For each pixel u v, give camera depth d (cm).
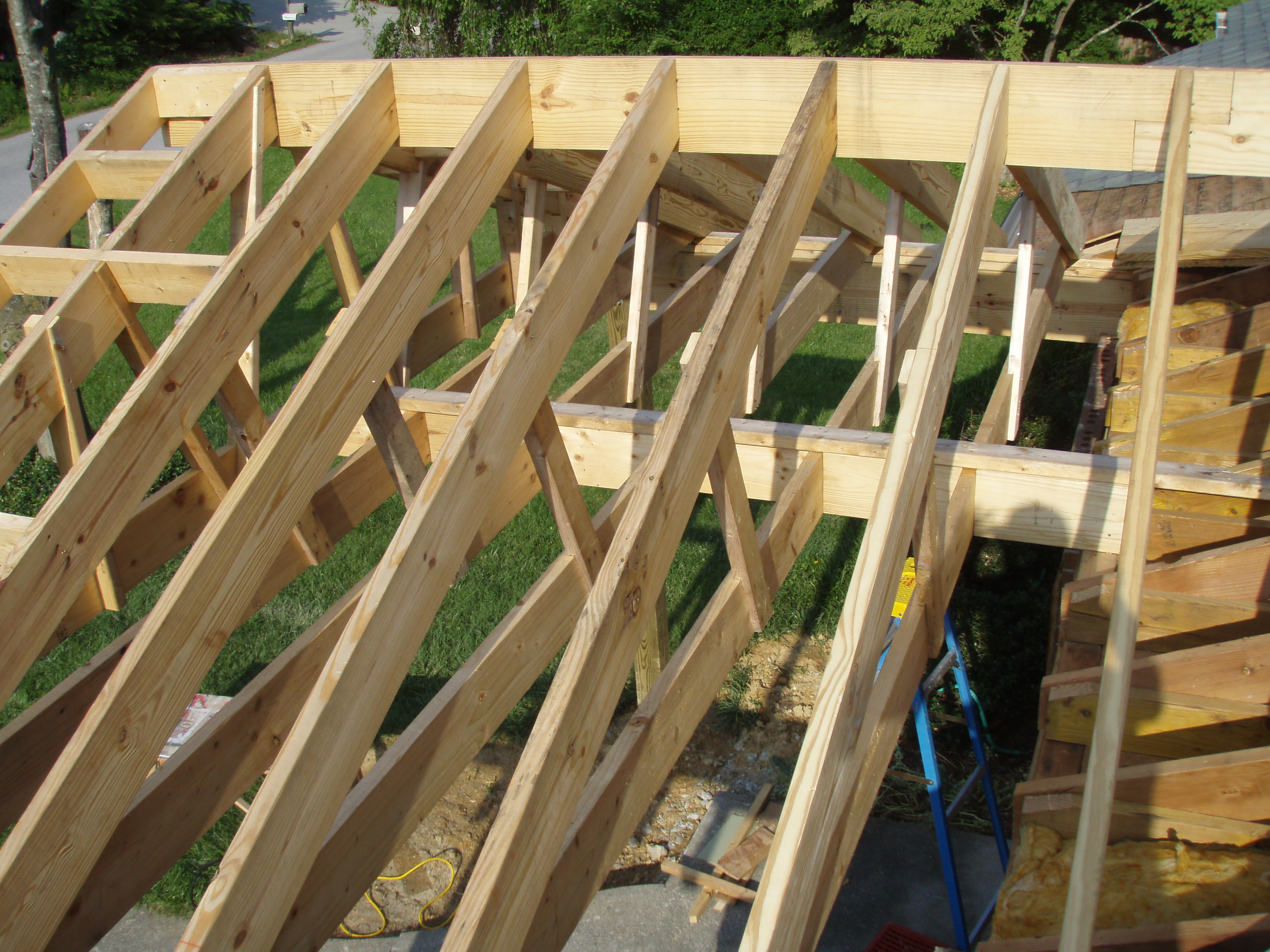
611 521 312
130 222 310
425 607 212
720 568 759
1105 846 160
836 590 721
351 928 489
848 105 285
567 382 1113
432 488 208
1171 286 231
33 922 186
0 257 314
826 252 477
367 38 2267
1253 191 730
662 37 2072
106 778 199
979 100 271
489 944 166
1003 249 563
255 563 234
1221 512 311
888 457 193
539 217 434
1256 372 401
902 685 241
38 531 231
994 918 247
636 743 227
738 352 243
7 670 228
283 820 176
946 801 534
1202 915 226
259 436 316
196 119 382
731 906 482
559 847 188
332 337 254
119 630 720
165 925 487
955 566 293
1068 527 311
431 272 284
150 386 257
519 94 311
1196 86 252
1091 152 266
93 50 2433
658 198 387
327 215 310
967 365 1107
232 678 659
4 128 2125
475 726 253
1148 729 273
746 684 639
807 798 155
